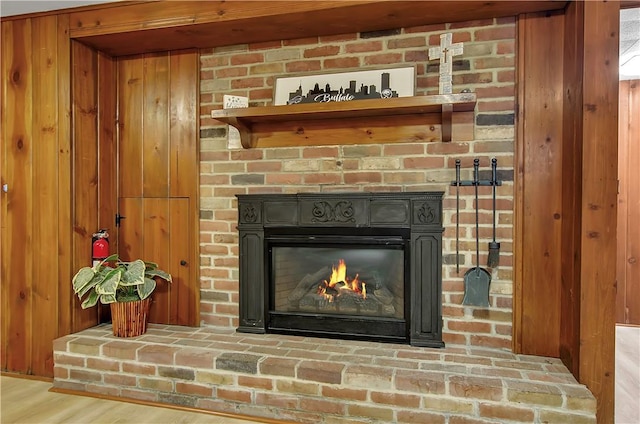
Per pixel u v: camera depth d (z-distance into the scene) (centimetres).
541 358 207
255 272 245
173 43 250
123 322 236
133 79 268
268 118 236
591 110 180
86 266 253
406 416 183
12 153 253
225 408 206
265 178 249
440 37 213
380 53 231
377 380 186
